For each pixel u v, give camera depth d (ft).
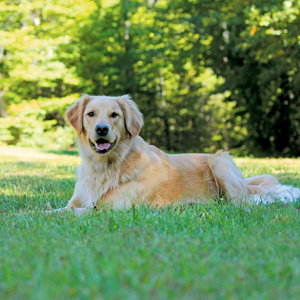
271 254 7.30
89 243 7.98
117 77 81.61
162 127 93.04
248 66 68.95
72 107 14.29
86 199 13.33
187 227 9.50
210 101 96.07
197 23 64.54
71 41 68.44
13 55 62.59
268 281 5.95
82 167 13.89
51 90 72.08
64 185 18.66
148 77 82.17
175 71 81.82
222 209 11.74
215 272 6.16
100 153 12.61
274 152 74.43
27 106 64.69
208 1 63.21
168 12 69.72
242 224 9.82
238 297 5.30
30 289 5.43
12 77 65.57
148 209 11.99
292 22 42.78
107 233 8.57
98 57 69.41
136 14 78.69
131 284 5.59
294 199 15.08
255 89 72.18
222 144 95.96
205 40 70.18
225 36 67.67
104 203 12.73
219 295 5.27
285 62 55.16
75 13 64.08
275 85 69.92
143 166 13.52
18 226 9.98
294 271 6.34
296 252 7.47
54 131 69.36
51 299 5.10
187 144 94.84
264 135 74.13
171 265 6.54
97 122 12.76
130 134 13.76
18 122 65.00
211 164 15.85
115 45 81.41
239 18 51.19
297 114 72.13
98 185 13.12
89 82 75.82
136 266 6.26
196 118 93.71
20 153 48.55
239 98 75.20
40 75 62.54
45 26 64.75
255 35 45.50
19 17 63.82
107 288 5.48
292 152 73.46
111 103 13.43
